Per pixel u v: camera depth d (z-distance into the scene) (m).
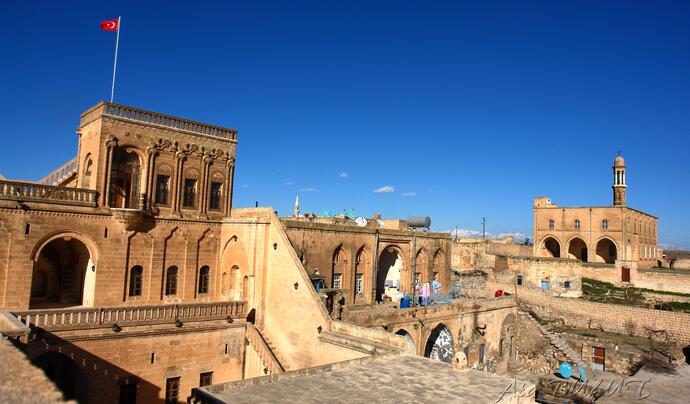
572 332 51.25
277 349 33.25
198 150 38.09
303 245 37.44
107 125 33.16
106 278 32.62
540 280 64.50
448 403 17.50
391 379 20.14
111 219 33.03
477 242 75.19
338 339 27.78
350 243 41.59
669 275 61.22
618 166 77.00
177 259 36.59
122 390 29.36
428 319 37.97
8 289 28.64
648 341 47.41
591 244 74.50
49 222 30.38
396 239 46.25
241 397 17.09
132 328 29.62
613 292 62.62
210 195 38.94
